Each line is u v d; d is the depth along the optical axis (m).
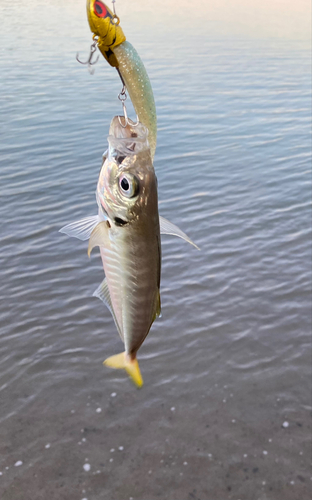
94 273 1.97
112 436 1.31
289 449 1.26
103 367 1.54
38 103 4.16
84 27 8.45
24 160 3.00
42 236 2.21
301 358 1.55
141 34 8.10
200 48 6.94
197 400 1.41
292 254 2.09
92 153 3.10
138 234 0.31
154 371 1.51
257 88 4.87
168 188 2.72
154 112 0.33
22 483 1.19
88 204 2.47
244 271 1.97
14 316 1.74
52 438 1.30
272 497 1.14
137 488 1.17
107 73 5.22
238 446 1.27
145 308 0.32
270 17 10.89
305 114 4.07
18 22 9.10
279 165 3.04
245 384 1.46
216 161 3.10
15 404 1.41
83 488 1.17
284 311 1.75
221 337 1.64
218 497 1.15
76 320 1.72
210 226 2.31
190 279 1.92
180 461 1.23
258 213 2.43
